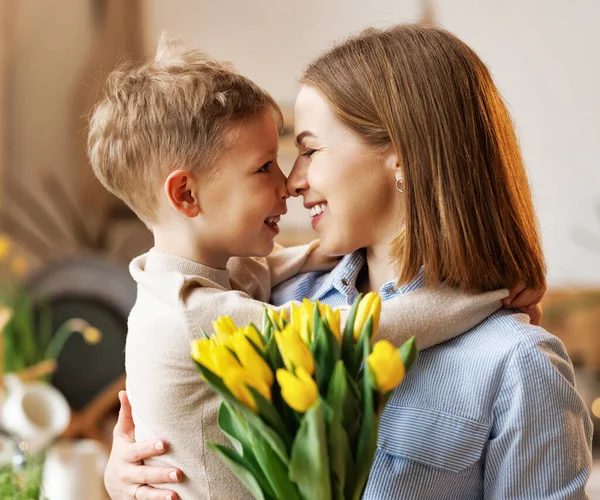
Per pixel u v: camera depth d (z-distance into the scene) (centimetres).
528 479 119
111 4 482
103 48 482
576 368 399
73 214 489
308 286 152
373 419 92
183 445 122
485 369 121
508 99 454
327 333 95
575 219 450
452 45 129
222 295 122
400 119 124
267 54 478
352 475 93
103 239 487
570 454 119
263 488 95
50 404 265
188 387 121
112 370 374
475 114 127
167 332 122
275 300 154
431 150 123
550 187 452
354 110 127
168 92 129
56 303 379
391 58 127
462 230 123
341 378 90
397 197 130
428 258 123
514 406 119
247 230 131
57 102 489
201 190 129
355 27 471
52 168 490
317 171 130
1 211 489
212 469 121
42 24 488
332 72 130
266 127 132
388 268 136
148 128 129
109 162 133
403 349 93
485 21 455
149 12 482
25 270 476
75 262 384
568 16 450
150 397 123
